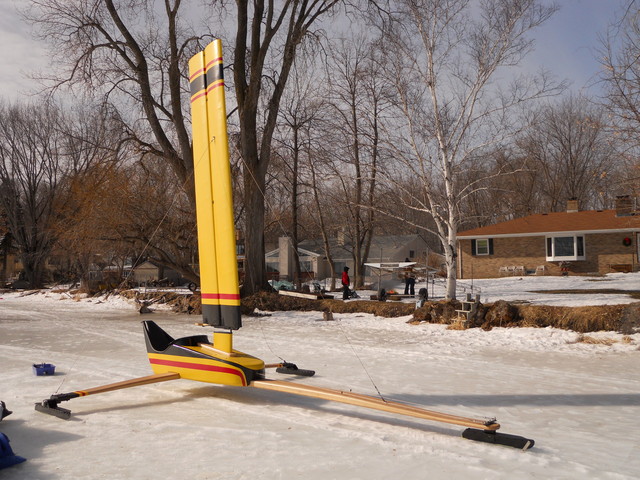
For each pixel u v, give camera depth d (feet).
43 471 15.33
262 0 79.10
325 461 16.20
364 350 41.63
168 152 82.12
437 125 66.64
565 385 28.86
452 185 67.82
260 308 74.79
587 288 84.53
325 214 145.07
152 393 26.32
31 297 128.77
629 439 19.13
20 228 176.24
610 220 121.08
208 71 25.57
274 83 82.99
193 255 89.10
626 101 50.47
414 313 60.29
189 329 58.03
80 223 79.71
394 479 14.82
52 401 22.09
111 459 16.38
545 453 17.31
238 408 23.15
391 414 22.30
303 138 99.81
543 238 125.70
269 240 209.97
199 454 16.84
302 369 33.04
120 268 136.98
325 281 145.18
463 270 132.16
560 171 171.22
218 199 24.86
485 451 17.37
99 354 39.37
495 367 34.42
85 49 79.20
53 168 166.30
